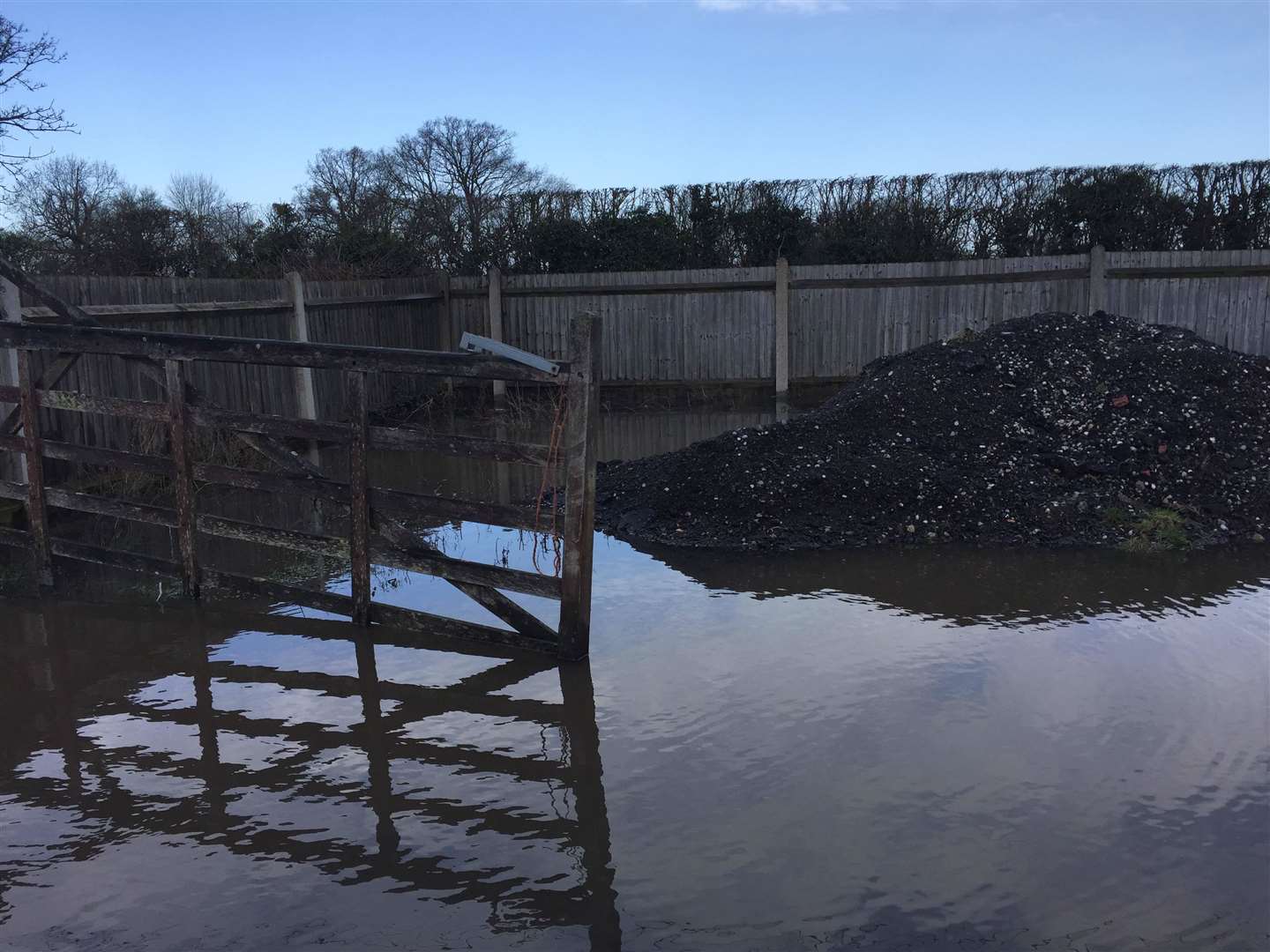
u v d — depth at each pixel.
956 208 15.84
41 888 3.03
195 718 4.32
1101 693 4.34
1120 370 8.92
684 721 4.16
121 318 8.57
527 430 12.25
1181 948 2.64
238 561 6.75
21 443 6.20
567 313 15.23
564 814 3.42
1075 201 15.22
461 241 24.47
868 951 2.65
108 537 7.30
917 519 7.32
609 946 2.69
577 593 4.89
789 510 7.54
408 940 2.74
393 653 5.12
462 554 6.96
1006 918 2.79
